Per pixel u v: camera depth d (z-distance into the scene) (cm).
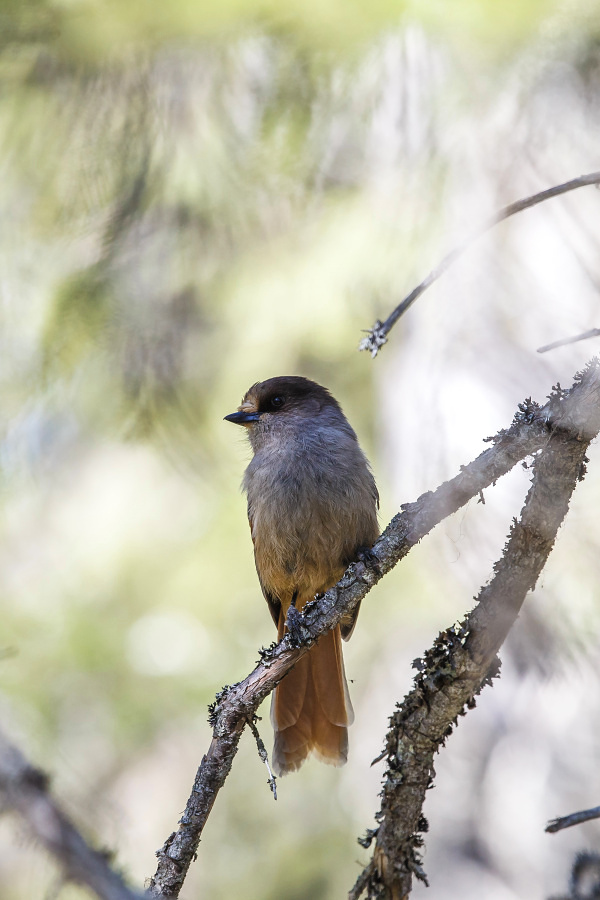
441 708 546
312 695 825
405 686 1474
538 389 1007
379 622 1477
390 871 574
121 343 1071
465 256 1015
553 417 514
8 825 436
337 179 1103
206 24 905
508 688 1276
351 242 1086
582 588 938
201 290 1134
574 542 941
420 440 1048
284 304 1159
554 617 947
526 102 923
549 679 972
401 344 1254
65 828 388
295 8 899
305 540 862
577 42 885
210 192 1034
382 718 1494
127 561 1520
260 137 997
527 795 1268
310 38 916
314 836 1516
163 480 1533
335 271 1096
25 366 1074
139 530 1526
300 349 1222
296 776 1574
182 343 1114
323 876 1473
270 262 1127
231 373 1218
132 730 1556
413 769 559
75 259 1068
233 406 1217
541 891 1215
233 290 1135
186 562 1508
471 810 1298
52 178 1020
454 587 1206
